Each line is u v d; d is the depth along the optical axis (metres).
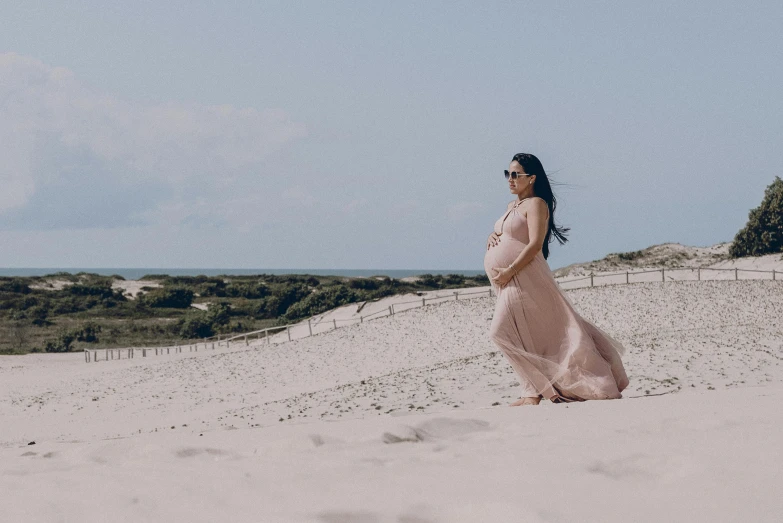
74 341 48.69
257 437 4.89
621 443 3.96
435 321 34.44
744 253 52.94
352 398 14.48
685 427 4.45
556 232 7.71
